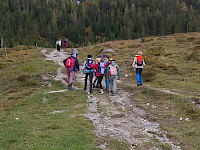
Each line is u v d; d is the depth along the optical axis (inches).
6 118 312.0
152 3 5969.5
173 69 613.3
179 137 256.5
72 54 485.1
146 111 349.7
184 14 5349.4
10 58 962.7
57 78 583.2
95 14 5880.9
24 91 484.1
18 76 607.2
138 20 4901.6
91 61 453.4
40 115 326.0
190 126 284.2
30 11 5506.9
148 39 1259.2
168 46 969.5
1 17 4702.3
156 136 261.1
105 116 319.6
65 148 210.8
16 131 253.9
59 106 376.8
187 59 718.5
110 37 4717.0
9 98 441.4
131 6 5521.7
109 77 445.7
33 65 730.8
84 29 5319.9
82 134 245.1
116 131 266.1
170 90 447.8
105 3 6402.6
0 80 602.9
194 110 323.3
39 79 569.9
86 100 406.3
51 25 4815.5
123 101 403.2
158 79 546.0
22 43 3973.9
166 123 300.0
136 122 302.8
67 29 5118.1
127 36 4338.1
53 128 264.5
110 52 1001.5
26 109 362.0
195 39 1018.1
